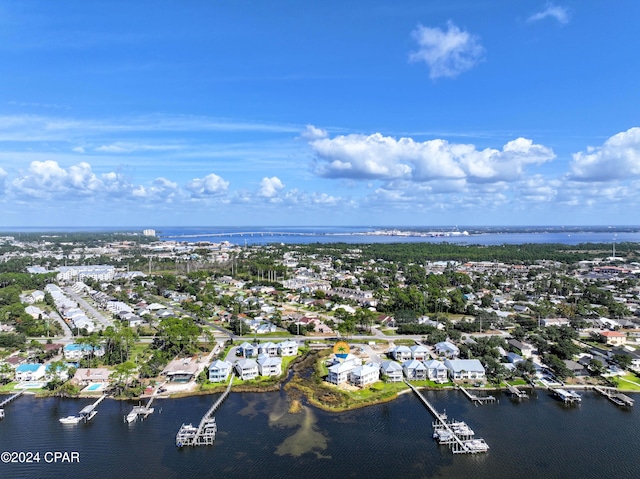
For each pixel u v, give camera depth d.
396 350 172.75
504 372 150.12
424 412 128.75
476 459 104.19
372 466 101.38
